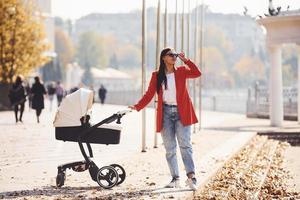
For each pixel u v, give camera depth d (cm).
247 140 2262
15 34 4703
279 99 3122
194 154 1742
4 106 4569
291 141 2686
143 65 1847
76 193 1084
